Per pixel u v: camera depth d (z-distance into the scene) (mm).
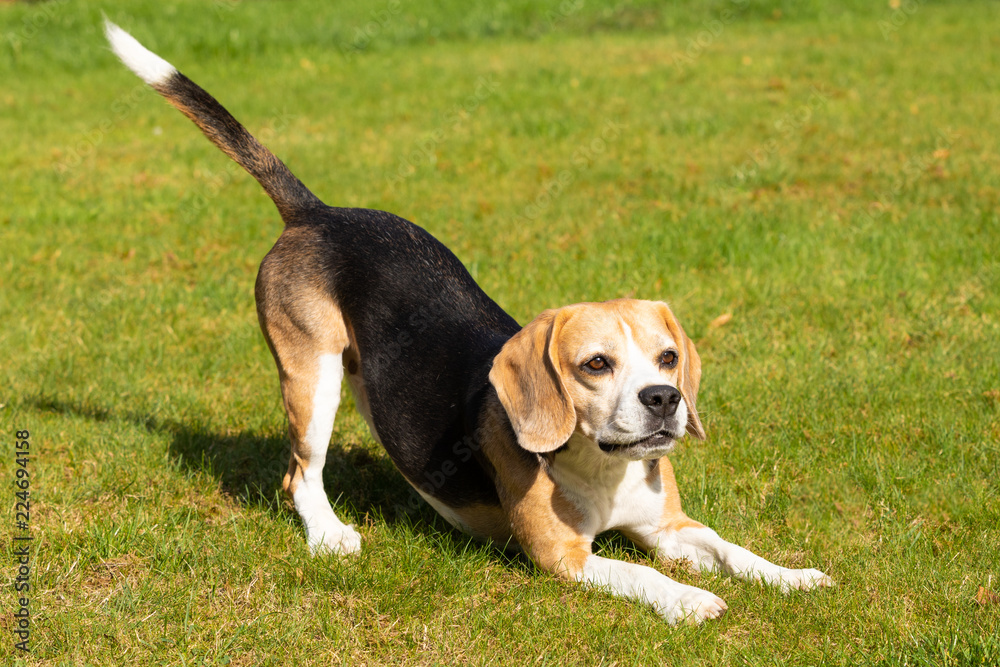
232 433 5824
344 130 13633
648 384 3746
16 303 7773
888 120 12383
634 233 8844
